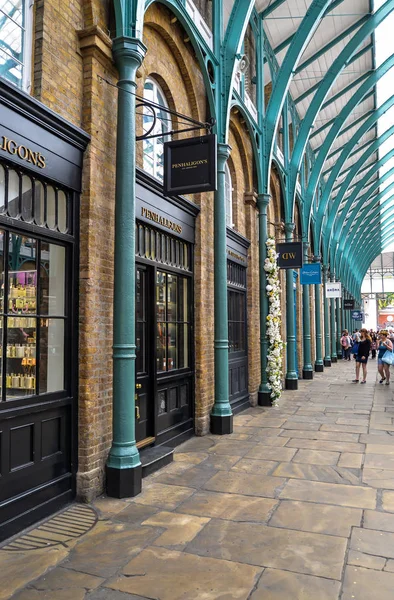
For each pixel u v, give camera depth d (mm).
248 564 3430
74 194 4680
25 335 4168
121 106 4949
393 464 5934
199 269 7680
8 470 3885
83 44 4758
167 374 6758
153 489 5020
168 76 6930
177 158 5738
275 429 8031
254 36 11289
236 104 8969
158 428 6469
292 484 5188
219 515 4328
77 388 4672
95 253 4816
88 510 4422
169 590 3096
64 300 4641
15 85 3871
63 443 4535
